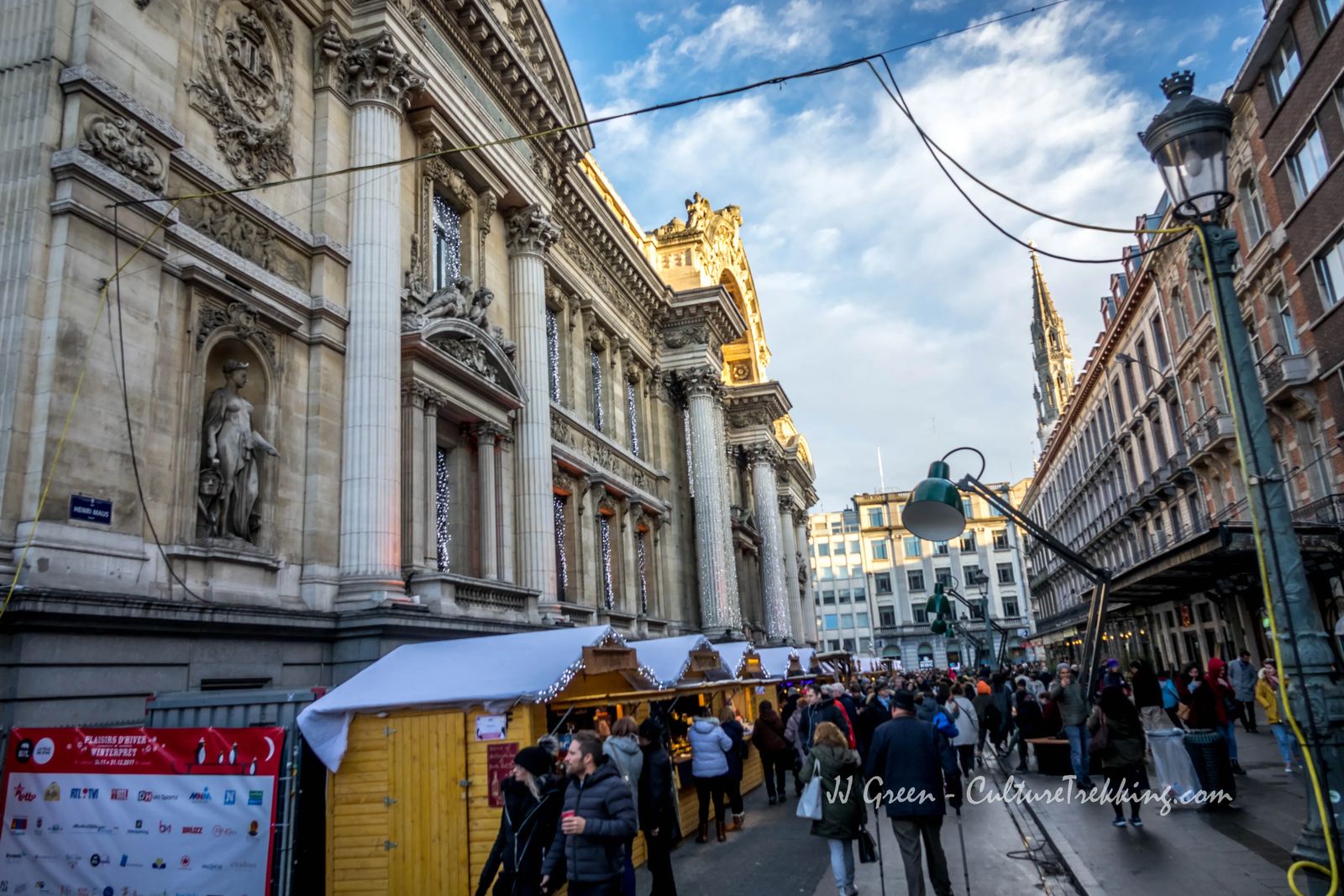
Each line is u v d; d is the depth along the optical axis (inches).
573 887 239.8
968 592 3890.3
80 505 390.3
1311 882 255.4
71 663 369.4
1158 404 1531.7
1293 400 959.6
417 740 374.3
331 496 561.9
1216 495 1307.8
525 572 788.6
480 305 764.6
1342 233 823.7
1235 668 831.7
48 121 405.7
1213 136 283.7
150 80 465.1
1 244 393.4
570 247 1058.7
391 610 535.8
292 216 575.5
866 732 608.4
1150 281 1515.7
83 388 399.9
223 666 451.2
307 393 564.4
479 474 752.3
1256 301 1051.9
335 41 626.2
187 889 307.0
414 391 652.1
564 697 448.1
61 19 422.0
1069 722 556.4
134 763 322.0
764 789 700.0
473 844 358.6
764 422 1841.8
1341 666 751.7
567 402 1007.6
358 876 366.0
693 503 1374.3
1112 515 1958.7
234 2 550.0
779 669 980.6
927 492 406.9
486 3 792.3
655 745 350.6
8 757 329.7
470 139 768.9
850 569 4052.7
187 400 467.2
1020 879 357.7
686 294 1376.7
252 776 313.9
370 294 599.2
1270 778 549.6
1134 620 1882.4
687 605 1299.2
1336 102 812.6
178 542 447.8
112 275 421.4
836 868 326.3
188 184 486.6
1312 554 837.2
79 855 317.1
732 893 368.8
